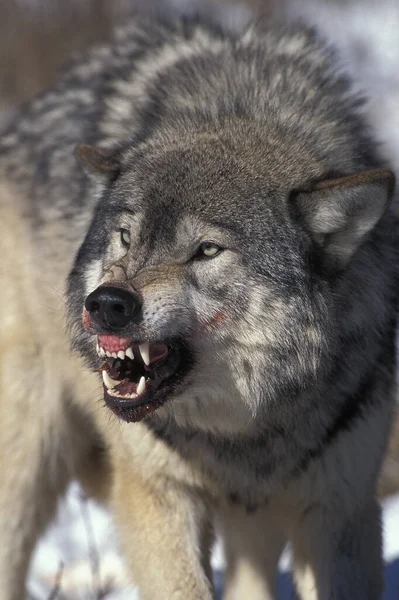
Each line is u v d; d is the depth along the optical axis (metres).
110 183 13.20
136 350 11.89
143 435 13.41
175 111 13.85
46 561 18.31
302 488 13.37
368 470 13.33
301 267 12.28
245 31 15.67
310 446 13.03
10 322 16.16
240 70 14.21
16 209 16.45
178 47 15.62
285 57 14.50
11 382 16.06
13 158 17.12
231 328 12.09
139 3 34.72
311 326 12.34
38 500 16.52
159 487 13.73
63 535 19.02
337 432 13.02
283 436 12.98
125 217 12.34
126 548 14.01
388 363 13.48
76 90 16.80
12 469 16.19
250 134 12.98
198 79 14.28
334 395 12.83
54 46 33.44
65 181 15.77
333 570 13.47
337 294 12.64
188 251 11.94
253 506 14.00
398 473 18.36
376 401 13.26
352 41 36.00
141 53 16.20
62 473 16.69
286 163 12.65
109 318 11.42
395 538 17.98
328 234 12.44
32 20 33.78
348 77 14.96
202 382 12.33
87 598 16.30
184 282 11.86
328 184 12.17
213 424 12.87
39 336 15.95
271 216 12.23
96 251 12.83
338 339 12.64
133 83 15.47
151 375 11.95
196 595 13.52
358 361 12.91
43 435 16.22
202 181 12.21
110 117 15.33
